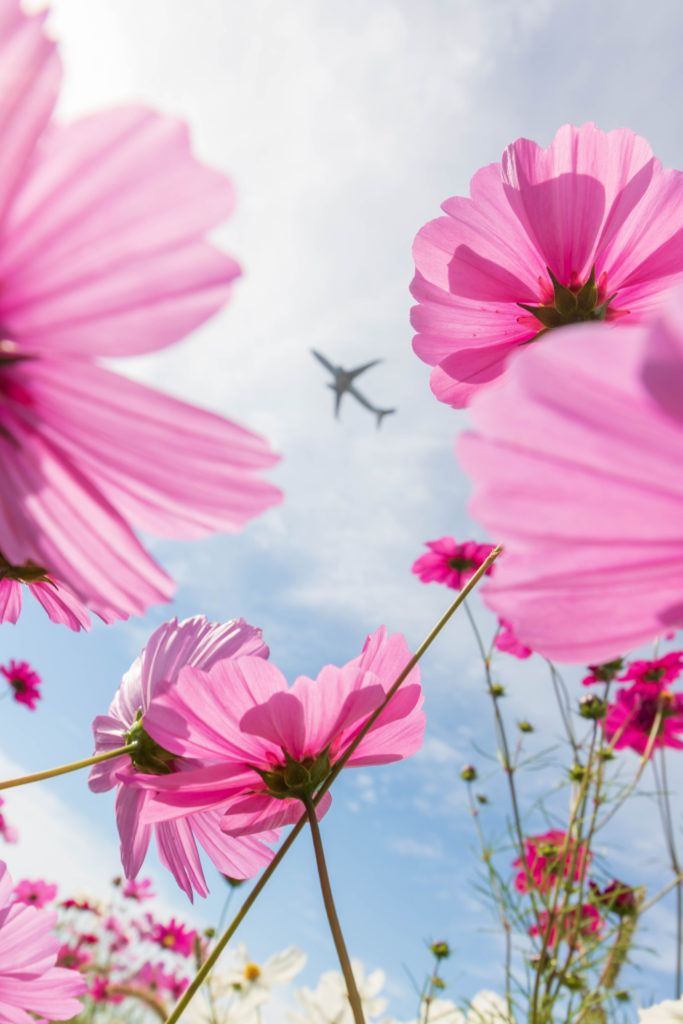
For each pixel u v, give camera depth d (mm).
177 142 140
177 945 1322
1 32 137
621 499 131
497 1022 536
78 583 178
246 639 255
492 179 281
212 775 220
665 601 144
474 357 284
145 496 172
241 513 173
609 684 655
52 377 154
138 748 255
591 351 118
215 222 143
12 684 1149
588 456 127
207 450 162
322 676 220
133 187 141
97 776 267
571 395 123
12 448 167
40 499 173
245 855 251
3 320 147
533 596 144
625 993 534
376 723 229
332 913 192
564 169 272
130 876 245
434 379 290
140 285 143
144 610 180
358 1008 181
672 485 126
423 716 235
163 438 161
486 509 135
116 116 140
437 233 284
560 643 148
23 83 137
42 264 143
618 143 269
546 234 272
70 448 166
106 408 158
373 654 232
